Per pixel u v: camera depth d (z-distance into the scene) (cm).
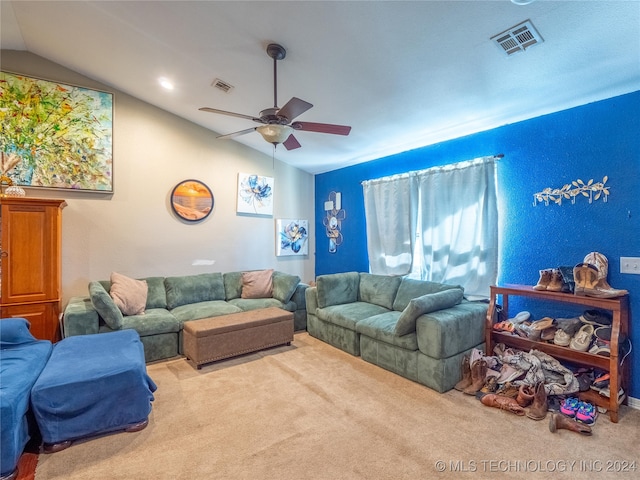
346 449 194
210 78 327
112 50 311
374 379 289
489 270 321
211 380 288
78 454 192
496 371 266
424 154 396
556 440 201
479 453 190
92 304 330
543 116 292
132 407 213
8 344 246
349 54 249
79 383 200
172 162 431
